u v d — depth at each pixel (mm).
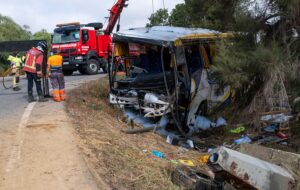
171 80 11000
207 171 6801
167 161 7910
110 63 12367
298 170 6871
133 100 11469
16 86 16219
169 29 12453
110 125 10117
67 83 18156
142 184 6109
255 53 8797
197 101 11281
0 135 8148
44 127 8703
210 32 11273
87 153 7055
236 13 9555
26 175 6043
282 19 9266
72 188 5605
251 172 6219
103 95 14195
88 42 23516
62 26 23750
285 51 9031
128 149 8016
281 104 9039
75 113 10484
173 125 11242
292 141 10125
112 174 6297
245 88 9797
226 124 11188
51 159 6691
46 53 12633
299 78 8852
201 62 11430
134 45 12016
